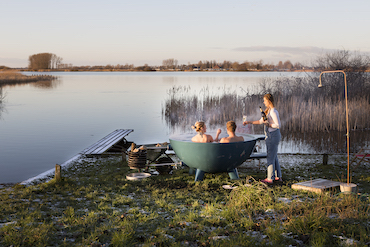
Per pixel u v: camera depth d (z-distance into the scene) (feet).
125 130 43.27
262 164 26.91
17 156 31.86
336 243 10.71
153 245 10.91
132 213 14.48
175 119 58.85
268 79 66.08
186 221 13.29
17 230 12.21
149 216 13.91
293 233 11.71
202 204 15.99
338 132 46.96
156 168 23.40
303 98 59.06
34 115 63.57
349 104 51.98
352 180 20.52
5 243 11.03
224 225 12.98
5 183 22.44
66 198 16.80
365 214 13.23
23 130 47.42
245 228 12.47
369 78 59.52
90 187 19.13
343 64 60.03
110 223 12.98
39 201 16.46
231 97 65.36
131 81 218.18
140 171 23.50
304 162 27.20
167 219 13.66
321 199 14.96
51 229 12.37
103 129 49.14
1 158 31.01
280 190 18.26
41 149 35.09
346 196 15.39
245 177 22.09
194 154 19.97
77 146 36.73
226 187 19.06
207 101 64.90
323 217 12.63
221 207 15.23
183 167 25.54
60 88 147.95
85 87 154.92
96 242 11.10
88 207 15.40
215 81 186.09
